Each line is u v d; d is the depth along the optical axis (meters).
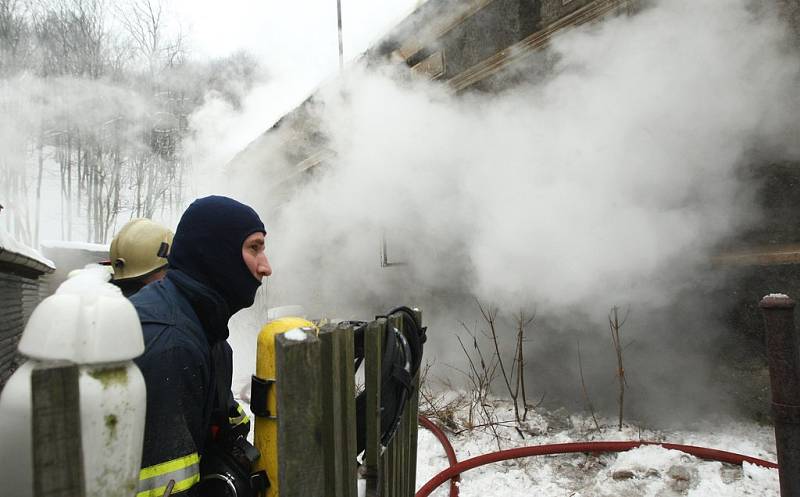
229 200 1.42
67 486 0.66
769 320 2.21
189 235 1.37
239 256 1.39
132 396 0.80
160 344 1.13
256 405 1.38
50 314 0.76
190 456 1.13
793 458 2.12
